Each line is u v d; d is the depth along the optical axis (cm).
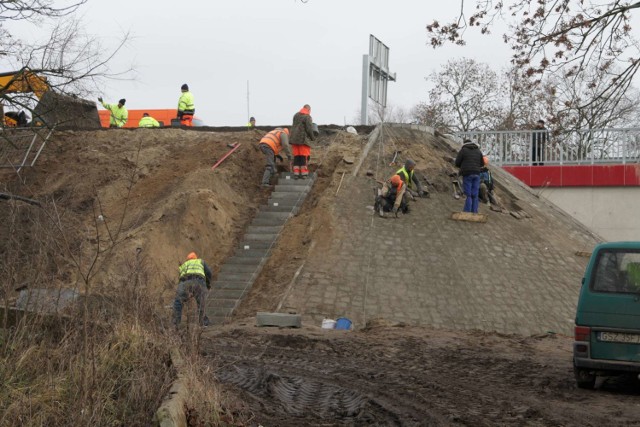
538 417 822
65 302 791
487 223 2491
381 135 2959
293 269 2161
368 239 2297
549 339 1662
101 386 707
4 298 768
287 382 1030
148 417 681
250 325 1755
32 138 2708
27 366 733
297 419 811
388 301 2034
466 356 1346
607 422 801
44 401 677
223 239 2323
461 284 2139
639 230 3256
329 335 1587
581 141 3331
